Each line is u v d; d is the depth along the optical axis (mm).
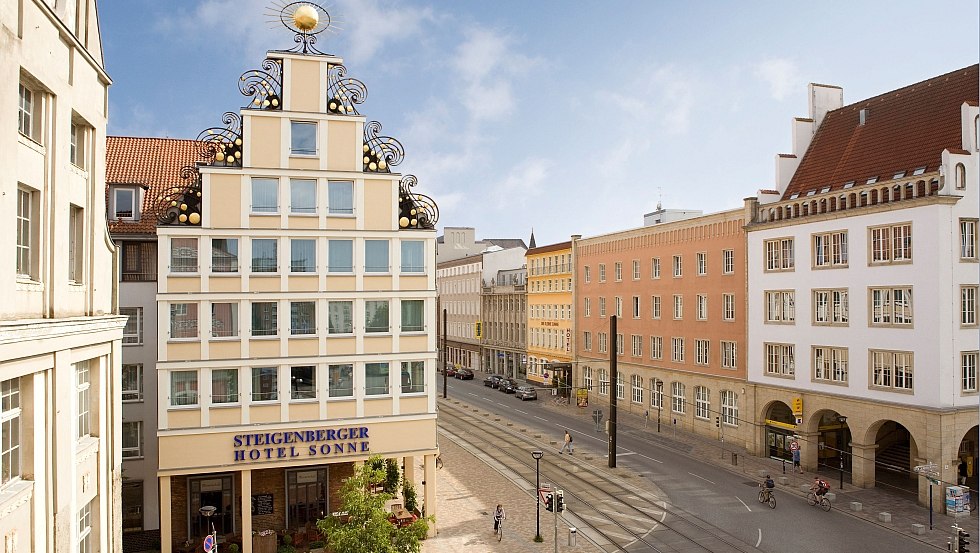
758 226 44188
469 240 114500
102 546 17062
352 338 29250
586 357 67688
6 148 12039
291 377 28641
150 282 29922
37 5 13258
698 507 33438
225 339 27922
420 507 33188
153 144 35750
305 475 30875
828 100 46000
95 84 16938
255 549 27922
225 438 27781
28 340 12734
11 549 12391
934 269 32656
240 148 28406
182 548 28438
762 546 28094
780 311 42688
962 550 24156
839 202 38375
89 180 16859
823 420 41469
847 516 31984
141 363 29734
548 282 76688
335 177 29156
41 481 13609
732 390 47188
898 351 34438
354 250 29344
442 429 53562
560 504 25906
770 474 39562
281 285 28531
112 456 17781
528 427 54656
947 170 32594
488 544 28594
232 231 28109
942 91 37406
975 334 33125
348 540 21094
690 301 52094
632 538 29156
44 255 14180
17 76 12422
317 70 29156
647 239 57688
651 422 56062
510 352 86438
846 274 37594
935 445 32250
